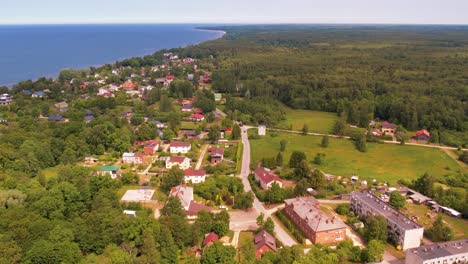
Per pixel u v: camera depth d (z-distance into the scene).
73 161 194.12
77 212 135.62
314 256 113.38
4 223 116.12
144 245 111.62
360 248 121.88
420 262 108.56
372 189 169.88
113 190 152.88
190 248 123.00
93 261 107.94
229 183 167.25
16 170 172.25
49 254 102.38
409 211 150.62
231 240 128.12
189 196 151.38
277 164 193.38
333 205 155.75
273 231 131.62
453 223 142.12
